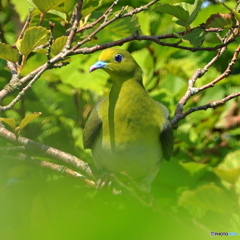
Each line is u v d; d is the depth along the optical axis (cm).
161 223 224
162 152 809
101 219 226
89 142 803
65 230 217
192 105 1038
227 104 1020
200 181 775
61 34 868
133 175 804
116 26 841
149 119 778
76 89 1008
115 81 805
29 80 742
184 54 1152
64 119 1006
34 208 459
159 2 1090
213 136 980
